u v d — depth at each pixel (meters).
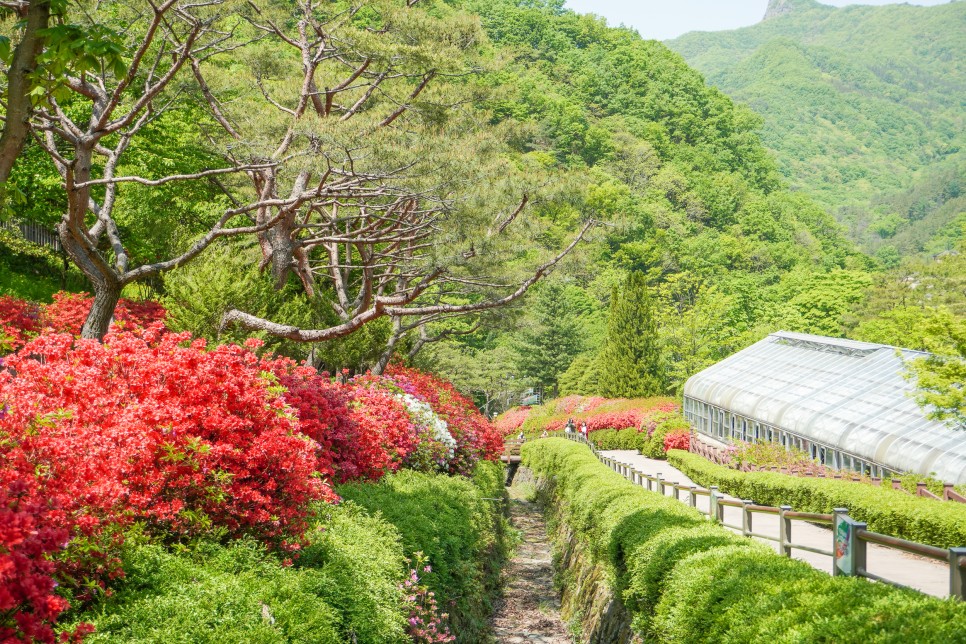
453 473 22.41
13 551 4.64
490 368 65.38
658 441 40.69
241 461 8.45
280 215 16.55
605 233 20.95
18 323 17.59
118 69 6.19
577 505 21.22
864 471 25.48
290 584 7.77
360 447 14.66
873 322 60.00
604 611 14.40
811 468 27.28
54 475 6.27
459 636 12.62
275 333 17.16
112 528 6.80
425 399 23.97
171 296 18.02
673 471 33.50
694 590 8.78
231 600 6.91
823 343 36.59
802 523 19.02
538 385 73.50
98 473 6.61
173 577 7.09
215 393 8.52
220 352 8.70
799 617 6.62
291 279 28.44
